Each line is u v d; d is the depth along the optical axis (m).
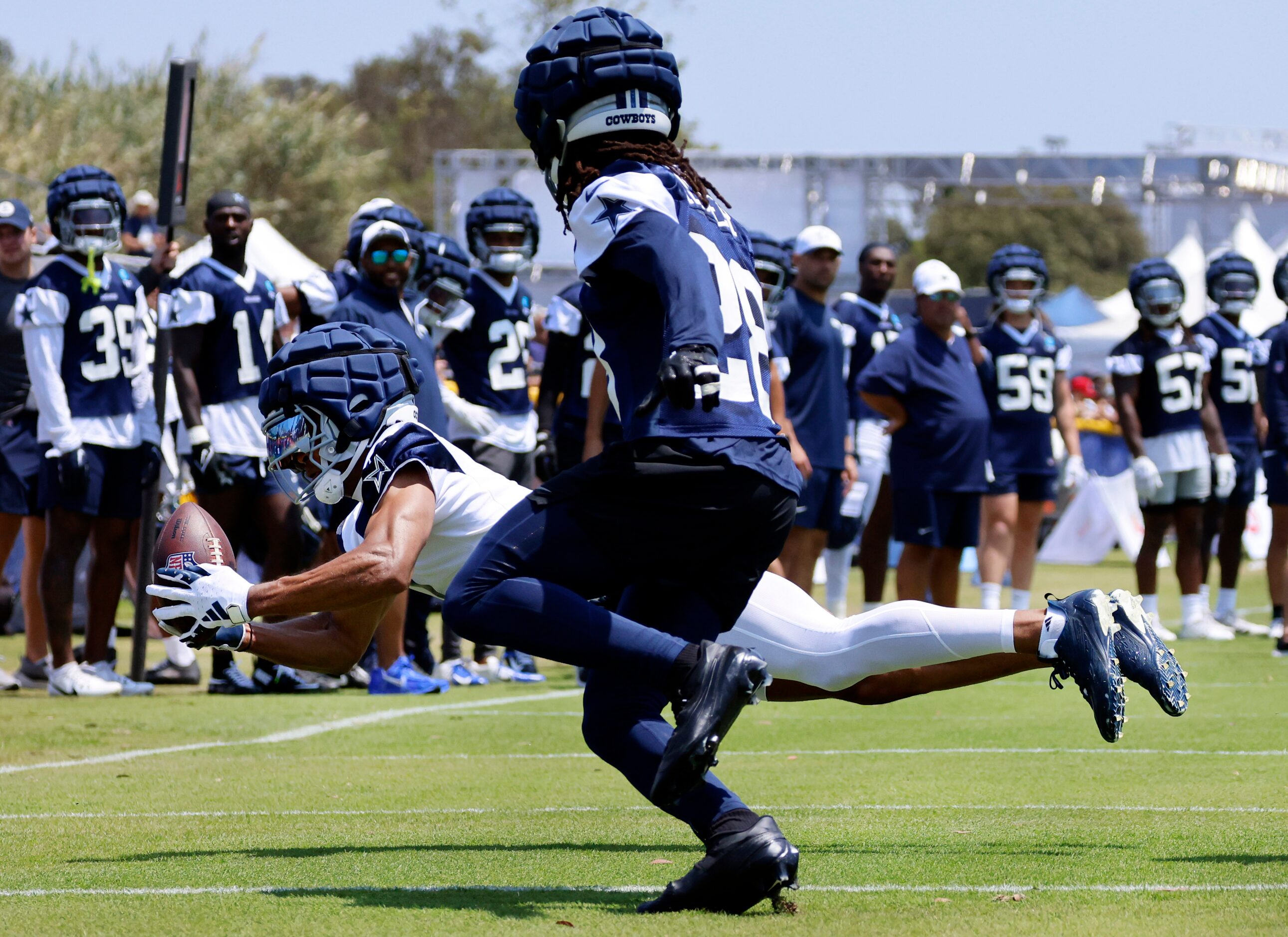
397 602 33.47
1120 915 12.20
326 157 156.25
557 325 35.09
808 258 36.16
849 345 40.66
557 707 30.64
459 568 14.34
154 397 33.47
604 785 20.61
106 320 31.91
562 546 13.05
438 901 13.22
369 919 12.38
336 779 21.17
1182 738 25.00
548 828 17.27
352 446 14.06
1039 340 41.91
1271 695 31.16
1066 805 18.45
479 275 35.31
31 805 19.00
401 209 33.31
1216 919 11.97
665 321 12.71
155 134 133.50
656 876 14.45
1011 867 14.54
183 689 34.88
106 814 18.27
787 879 12.48
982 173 122.44
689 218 13.45
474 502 14.27
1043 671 37.06
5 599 42.44
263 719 28.31
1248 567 75.44
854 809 18.36
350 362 14.05
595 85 13.66
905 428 36.66
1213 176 127.25
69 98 128.88
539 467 37.62
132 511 33.16
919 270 36.50
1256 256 102.00
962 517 36.84
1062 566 73.31
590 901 13.27
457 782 20.91
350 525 14.36
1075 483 43.22
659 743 13.10
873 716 28.69
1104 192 134.38
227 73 153.12
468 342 35.22
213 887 13.86
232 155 148.25
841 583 45.53
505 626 12.85
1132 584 62.75
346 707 30.44
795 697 15.37
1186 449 43.94
